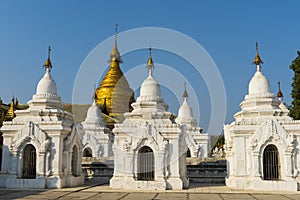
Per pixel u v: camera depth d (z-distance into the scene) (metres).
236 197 22.02
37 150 27.22
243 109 29.17
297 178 26.06
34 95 29.88
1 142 40.59
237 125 27.48
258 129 26.91
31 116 28.52
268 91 29.45
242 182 26.52
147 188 25.86
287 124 27.02
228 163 29.72
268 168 26.88
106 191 24.95
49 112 28.31
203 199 20.95
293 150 26.50
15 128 28.08
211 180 34.12
